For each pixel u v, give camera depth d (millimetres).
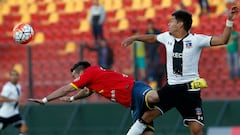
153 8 62000
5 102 52469
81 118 54469
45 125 55188
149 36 35750
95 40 57812
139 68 52688
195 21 57875
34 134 55344
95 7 59531
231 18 33625
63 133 54656
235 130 48500
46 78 56281
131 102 36500
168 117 52250
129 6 63562
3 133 56219
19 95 52031
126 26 61406
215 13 59000
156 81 52156
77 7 65812
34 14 67312
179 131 51938
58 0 67188
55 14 66125
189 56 34656
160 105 35656
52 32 64312
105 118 53938
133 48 52750
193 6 60250
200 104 35219
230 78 52531
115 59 53906
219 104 51656
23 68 58031
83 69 37031
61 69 56312
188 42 34688
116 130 53469
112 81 36500
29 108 55438
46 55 56906
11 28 67125
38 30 65250
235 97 52375
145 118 36156
